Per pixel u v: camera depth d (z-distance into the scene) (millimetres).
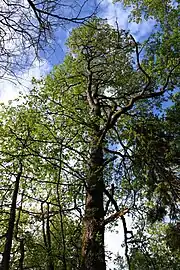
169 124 14180
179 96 14805
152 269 10898
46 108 11414
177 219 12953
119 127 13820
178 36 13742
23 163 10594
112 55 16094
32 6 5012
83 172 10695
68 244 9453
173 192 13016
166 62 13523
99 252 9297
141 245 10680
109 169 12031
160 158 13109
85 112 12438
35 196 10742
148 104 14938
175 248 12445
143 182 12828
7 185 10281
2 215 9961
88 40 15742
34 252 9539
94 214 10328
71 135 11102
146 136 13438
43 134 11047
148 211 12125
